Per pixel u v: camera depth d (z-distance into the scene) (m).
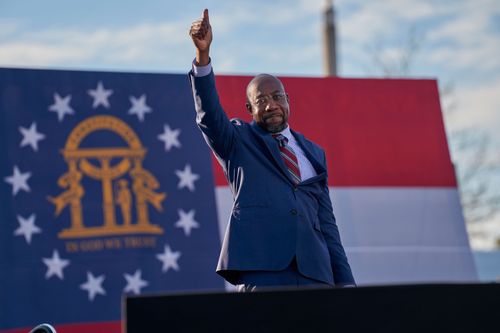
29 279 28.05
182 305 11.36
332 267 16.30
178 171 30.17
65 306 28.14
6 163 28.73
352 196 32.38
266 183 15.68
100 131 29.83
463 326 12.06
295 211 15.55
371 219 32.31
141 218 29.48
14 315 27.69
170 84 30.80
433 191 33.12
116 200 29.41
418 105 33.69
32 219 28.53
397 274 32.03
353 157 32.69
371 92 33.38
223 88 31.27
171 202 29.91
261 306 11.58
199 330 11.35
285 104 16.45
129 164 29.83
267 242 15.28
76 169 29.30
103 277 28.69
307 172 16.30
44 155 29.12
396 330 11.91
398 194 32.81
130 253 29.12
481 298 12.16
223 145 15.85
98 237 28.97
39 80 29.61
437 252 32.59
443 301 12.05
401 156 33.12
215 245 29.88
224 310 11.49
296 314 11.68
